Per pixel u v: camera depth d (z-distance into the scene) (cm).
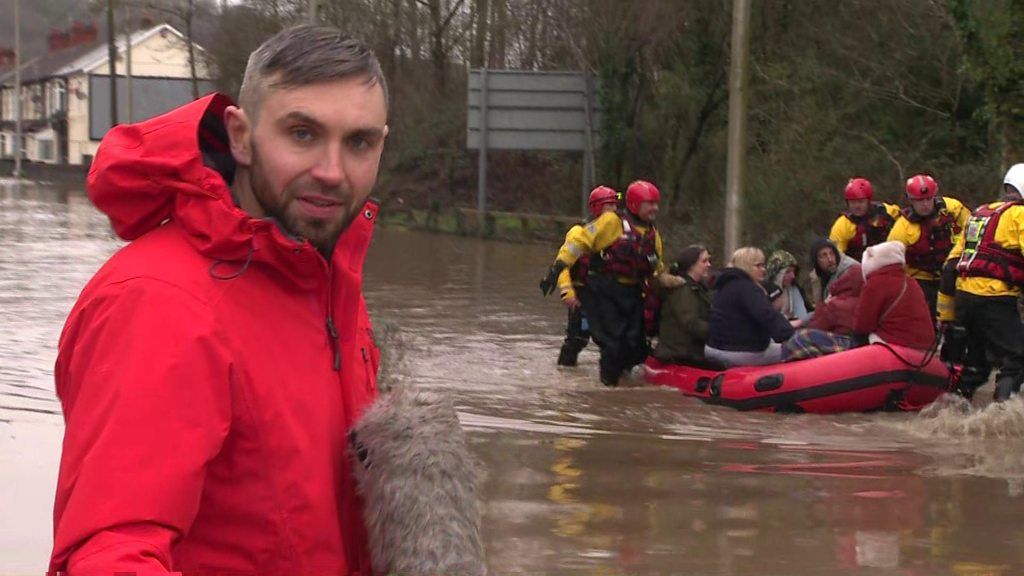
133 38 7525
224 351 212
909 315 996
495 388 1048
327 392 229
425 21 3912
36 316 1352
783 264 1202
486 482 679
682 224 2584
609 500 641
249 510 218
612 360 1087
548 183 3597
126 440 200
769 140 2316
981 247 983
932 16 2142
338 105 221
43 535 531
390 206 3703
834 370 973
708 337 1091
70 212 3591
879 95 2169
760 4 2425
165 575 194
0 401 853
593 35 2927
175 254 218
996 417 886
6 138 9038
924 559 535
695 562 523
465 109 3803
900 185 2045
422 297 1742
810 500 648
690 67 2677
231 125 229
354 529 239
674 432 872
